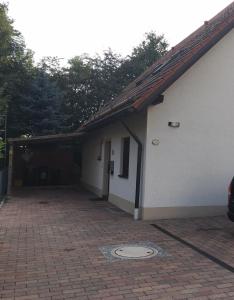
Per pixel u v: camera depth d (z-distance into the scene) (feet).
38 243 25.63
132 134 35.19
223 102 35.58
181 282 18.06
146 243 25.49
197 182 34.83
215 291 16.93
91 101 87.30
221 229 29.81
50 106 76.13
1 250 23.86
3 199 48.21
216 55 35.37
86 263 21.12
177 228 30.12
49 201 46.88
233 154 36.01
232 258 22.03
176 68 31.17
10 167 53.57
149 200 33.50
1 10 80.28
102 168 50.70
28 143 60.75
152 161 33.45
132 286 17.58
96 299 16.15
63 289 17.30
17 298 16.31
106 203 45.01
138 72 88.94
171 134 33.91
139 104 30.58
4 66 80.94
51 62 90.58
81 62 91.15
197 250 23.72
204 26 47.98
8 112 75.92
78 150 71.77
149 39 94.12
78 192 57.67
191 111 34.50
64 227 30.78
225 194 35.78
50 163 70.69
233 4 44.65
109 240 26.37
